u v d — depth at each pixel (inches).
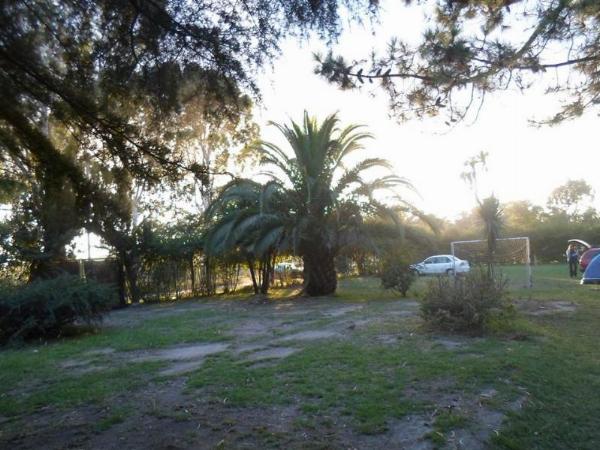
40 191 263.6
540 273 1167.0
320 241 786.2
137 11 231.0
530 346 339.3
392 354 323.3
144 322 585.6
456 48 256.1
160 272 954.1
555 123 329.4
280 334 437.4
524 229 1764.3
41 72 229.6
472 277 424.8
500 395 237.5
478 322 390.6
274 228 754.2
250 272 998.4
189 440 202.4
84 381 300.2
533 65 269.4
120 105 247.6
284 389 259.8
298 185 789.9
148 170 250.2
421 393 244.7
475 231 1446.9
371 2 234.7
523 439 195.3
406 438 196.1
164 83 244.7
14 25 223.1
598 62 293.4
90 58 240.8
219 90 251.8
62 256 749.9
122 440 206.1
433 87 280.7
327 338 400.8
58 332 498.6
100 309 520.1
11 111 231.1
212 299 903.7
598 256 819.4
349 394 245.4
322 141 776.3
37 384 305.1
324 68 261.6
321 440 197.2
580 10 254.7
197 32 236.4
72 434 215.9
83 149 249.0
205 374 298.4
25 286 500.7
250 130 273.0
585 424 212.4
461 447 187.6
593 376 276.2
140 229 888.3
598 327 420.5
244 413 229.9
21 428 226.1
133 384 287.3
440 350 331.6
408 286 754.2
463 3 273.9
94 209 253.6
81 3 230.8
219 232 778.2
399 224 749.3
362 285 992.2
